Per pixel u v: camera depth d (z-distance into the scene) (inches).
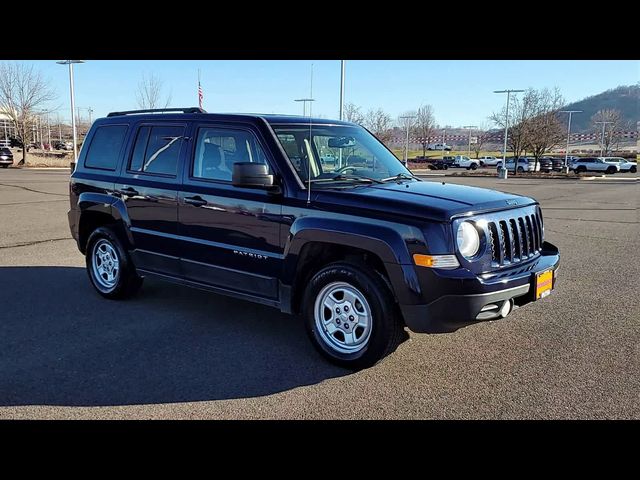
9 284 274.5
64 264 322.3
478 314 155.4
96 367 171.8
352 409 144.8
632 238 437.4
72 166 289.4
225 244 196.4
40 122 2536.9
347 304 170.6
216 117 204.2
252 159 191.6
